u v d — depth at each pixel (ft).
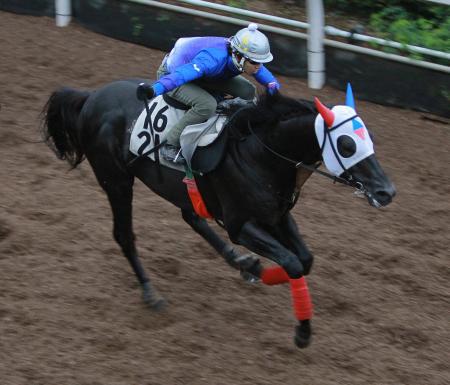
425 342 33.91
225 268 38.68
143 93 30.78
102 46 62.08
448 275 39.09
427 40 57.77
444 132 54.29
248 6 65.92
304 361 32.09
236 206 31.86
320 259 39.60
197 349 32.37
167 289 36.63
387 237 42.14
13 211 41.68
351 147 29.35
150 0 61.62
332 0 66.54
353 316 35.55
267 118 30.99
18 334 32.40
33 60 58.65
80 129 36.14
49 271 37.04
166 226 41.83
